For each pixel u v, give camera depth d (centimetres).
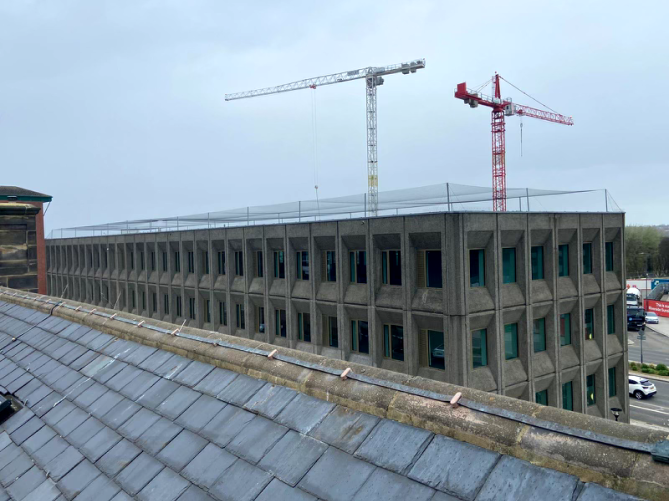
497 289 2828
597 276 3394
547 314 3119
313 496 473
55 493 637
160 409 739
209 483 543
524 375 2972
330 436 546
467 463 445
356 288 3397
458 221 2670
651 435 391
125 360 978
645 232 16025
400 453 484
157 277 5816
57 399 920
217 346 847
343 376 622
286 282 3931
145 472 607
